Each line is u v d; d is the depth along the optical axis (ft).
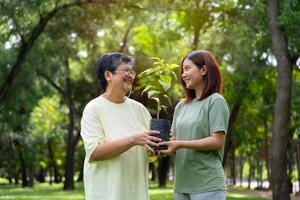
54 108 136.15
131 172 12.72
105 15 59.72
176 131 13.93
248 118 101.96
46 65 61.16
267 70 63.52
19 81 61.31
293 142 95.40
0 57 55.98
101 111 12.87
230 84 65.77
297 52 47.11
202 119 13.28
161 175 116.06
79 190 100.17
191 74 13.55
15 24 50.47
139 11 66.18
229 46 62.75
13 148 102.17
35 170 159.53
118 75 12.89
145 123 13.43
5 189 111.96
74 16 58.08
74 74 96.17
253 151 143.74
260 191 111.04
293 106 67.10
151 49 82.58
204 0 59.31
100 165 12.67
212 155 13.29
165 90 13.43
